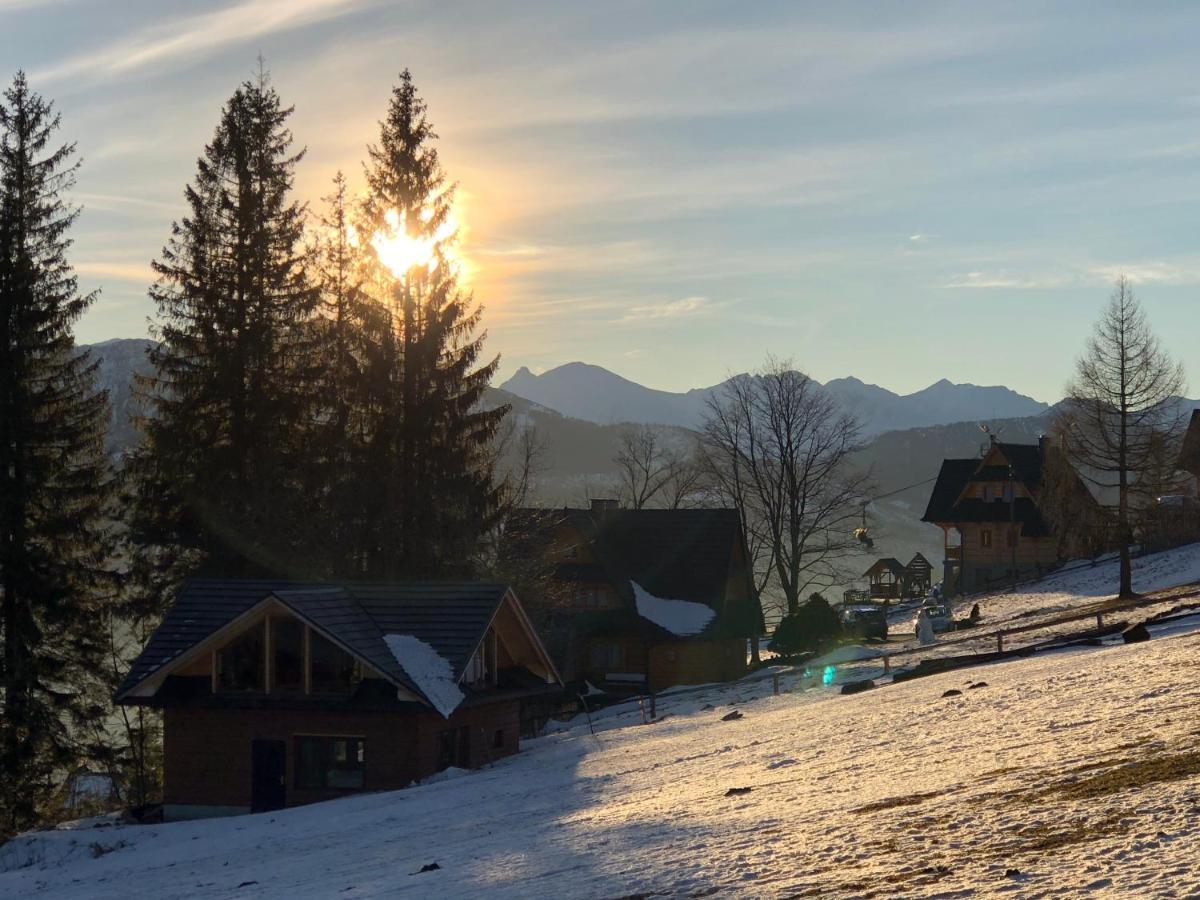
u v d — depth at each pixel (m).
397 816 25.33
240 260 48.31
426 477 48.81
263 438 47.12
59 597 42.06
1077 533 75.00
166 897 18.36
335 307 58.06
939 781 16.02
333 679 33.72
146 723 46.69
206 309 47.78
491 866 15.50
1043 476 81.25
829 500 68.50
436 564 48.56
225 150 49.06
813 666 49.00
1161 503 68.12
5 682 40.91
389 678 32.53
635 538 64.31
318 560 47.97
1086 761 15.12
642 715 43.16
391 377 49.66
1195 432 77.50
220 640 34.22
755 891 11.16
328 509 49.09
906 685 32.84
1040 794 13.48
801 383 67.81
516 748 38.91
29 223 44.72
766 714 33.53
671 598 61.12
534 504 71.19
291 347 48.91
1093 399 57.28
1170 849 9.95
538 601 51.47
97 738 43.72
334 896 14.80
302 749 33.94
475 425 50.38
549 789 25.53
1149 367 56.69
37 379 44.34
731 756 24.78
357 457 49.56
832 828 13.88
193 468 46.34
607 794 22.77
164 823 31.94
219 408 47.19
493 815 22.64
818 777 19.05
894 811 14.26
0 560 41.28
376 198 51.25
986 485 92.44
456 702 33.00
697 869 12.73
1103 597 59.91
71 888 22.39
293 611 33.34
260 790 33.81
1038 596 67.44
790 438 66.75
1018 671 29.59
